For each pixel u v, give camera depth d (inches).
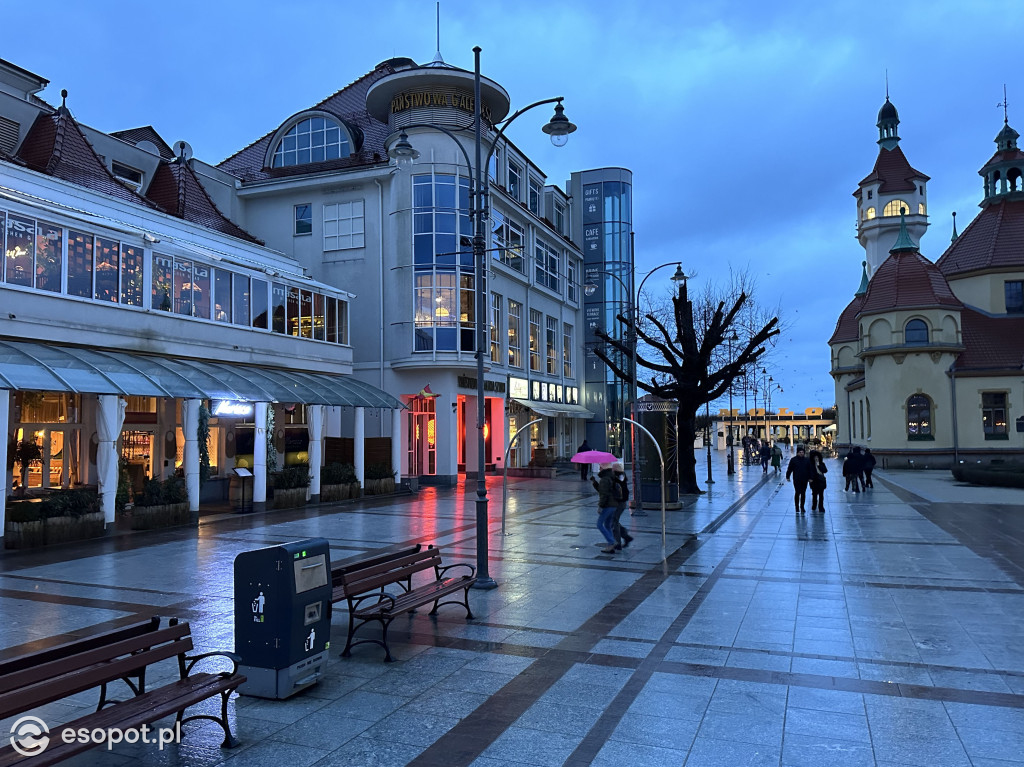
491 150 481.7
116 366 701.3
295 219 1400.1
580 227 2140.7
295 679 251.0
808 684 263.3
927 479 1435.8
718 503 950.4
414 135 1312.7
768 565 501.7
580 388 2090.3
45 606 389.1
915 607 379.9
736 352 1824.6
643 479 868.6
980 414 1780.3
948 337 1807.3
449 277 1315.2
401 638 325.1
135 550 579.2
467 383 1374.3
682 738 217.0
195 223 1077.1
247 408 919.0
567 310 2020.2
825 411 5236.2
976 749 208.2
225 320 918.4
